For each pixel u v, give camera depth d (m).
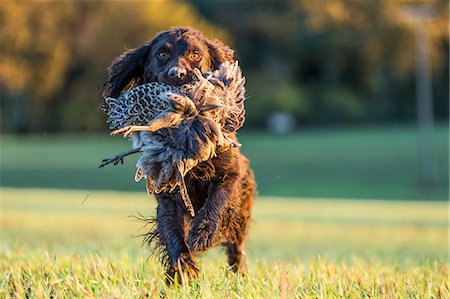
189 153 5.59
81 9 50.47
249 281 5.66
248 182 7.33
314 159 48.16
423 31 49.22
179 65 6.56
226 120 5.90
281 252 12.11
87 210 20.64
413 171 44.69
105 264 6.01
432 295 5.71
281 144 53.84
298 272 6.78
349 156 49.03
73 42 50.56
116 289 5.16
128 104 5.65
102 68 50.38
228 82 5.96
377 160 47.78
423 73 55.22
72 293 5.30
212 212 6.23
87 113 53.22
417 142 53.75
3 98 56.59
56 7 48.78
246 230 7.48
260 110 62.06
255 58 63.22
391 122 66.00
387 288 5.77
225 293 5.38
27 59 49.66
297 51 63.09
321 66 65.38
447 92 66.50
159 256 6.43
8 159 44.28
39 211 19.52
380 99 66.62
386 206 30.06
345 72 66.06
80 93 53.00
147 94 5.59
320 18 55.84
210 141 5.59
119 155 5.63
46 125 56.00
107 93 7.12
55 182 37.91
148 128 5.28
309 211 25.16
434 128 60.94
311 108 64.56
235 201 6.42
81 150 47.09
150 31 49.00
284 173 44.03
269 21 60.03
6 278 5.70
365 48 59.97
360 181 42.22
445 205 32.03
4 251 8.41
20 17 47.69
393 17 55.00
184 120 5.57
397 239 16.02
